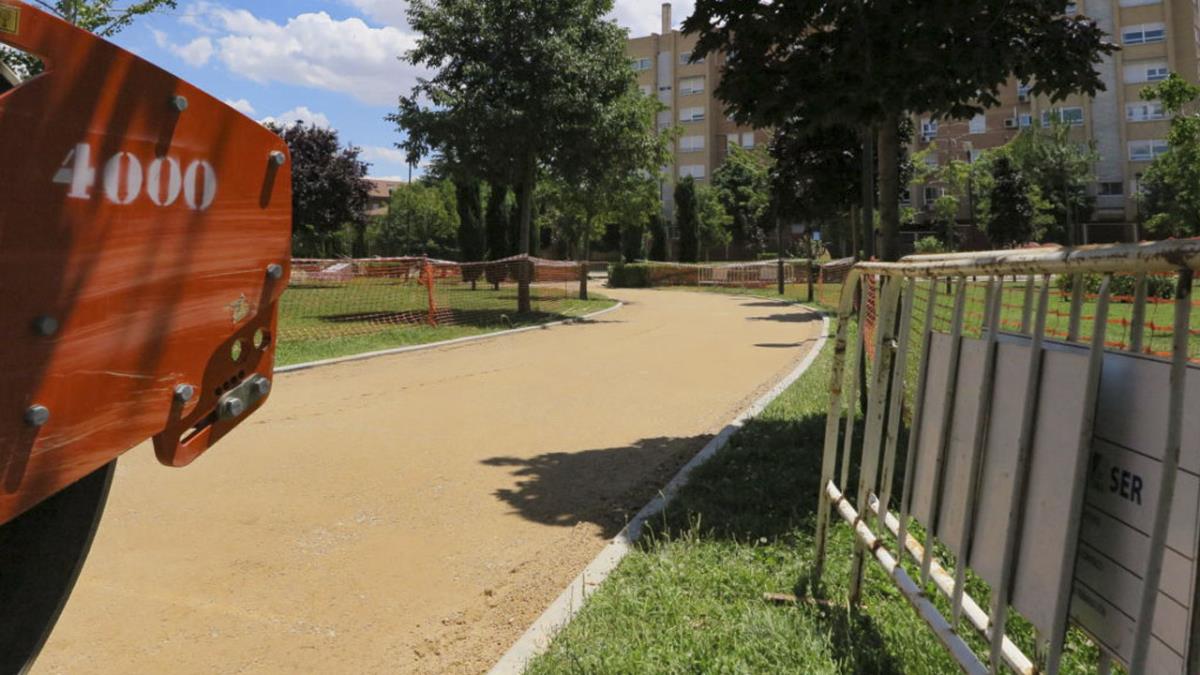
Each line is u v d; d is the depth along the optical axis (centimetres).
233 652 314
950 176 5391
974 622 233
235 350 215
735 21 549
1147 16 5853
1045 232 5588
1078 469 175
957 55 486
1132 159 5931
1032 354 205
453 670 303
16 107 157
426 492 533
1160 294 571
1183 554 151
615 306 2536
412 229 6525
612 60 1992
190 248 198
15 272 158
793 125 581
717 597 347
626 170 2083
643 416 798
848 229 5025
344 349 1247
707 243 6500
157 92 186
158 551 419
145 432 188
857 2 495
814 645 295
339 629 335
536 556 418
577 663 286
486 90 1903
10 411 158
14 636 208
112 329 179
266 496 518
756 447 611
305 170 3688
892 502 461
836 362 365
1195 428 148
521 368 1130
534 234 4028
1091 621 184
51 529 215
